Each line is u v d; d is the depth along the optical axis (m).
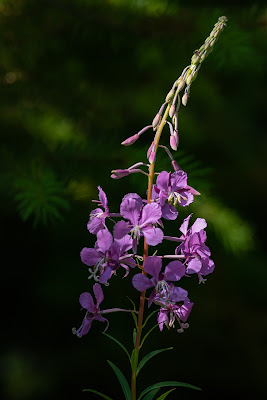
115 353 1.48
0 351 1.49
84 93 1.15
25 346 1.51
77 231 1.34
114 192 1.11
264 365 1.54
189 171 1.00
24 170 0.96
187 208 1.07
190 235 0.76
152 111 1.26
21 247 1.41
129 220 0.74
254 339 1.58
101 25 1.04
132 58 1.11
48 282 1.38
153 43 1.04
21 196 0.93
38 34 1.10
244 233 1.15
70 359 1.49
